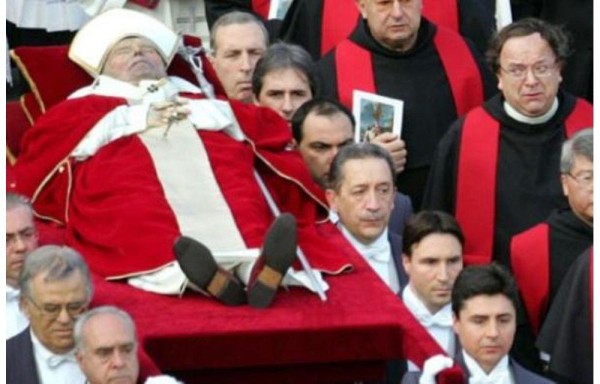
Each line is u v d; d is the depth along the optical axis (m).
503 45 30.66
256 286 26.61
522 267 29.38
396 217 30.33
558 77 30.66
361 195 28.73
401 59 32.38
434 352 25.81
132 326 24.84
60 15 37.97
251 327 26.09
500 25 34.69
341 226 29.25
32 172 29.53
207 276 26.69
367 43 32.50
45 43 38.28
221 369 26.27
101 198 28.61
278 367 26.38
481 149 30.86
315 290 27.08
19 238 26.97
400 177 31.98
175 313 26.56
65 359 25.70
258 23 32.41
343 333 26.16
